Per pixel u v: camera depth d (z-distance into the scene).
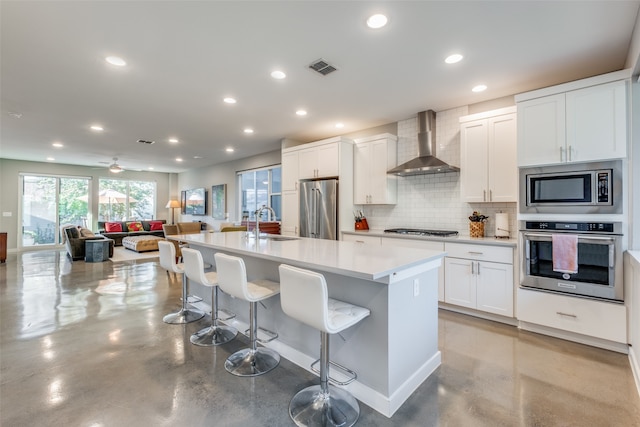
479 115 3.47
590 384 2.06
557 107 2.72
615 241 2.46
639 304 2.04
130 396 1.94
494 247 3.10
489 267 3.13
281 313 2.50
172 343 2.69
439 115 4.05
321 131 5.05
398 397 1.86
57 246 8.78
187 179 10.17
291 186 5.27
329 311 1.82
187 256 2.66
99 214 9.52
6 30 2.20
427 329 2.19
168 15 2.04
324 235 4.62
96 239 6.75
